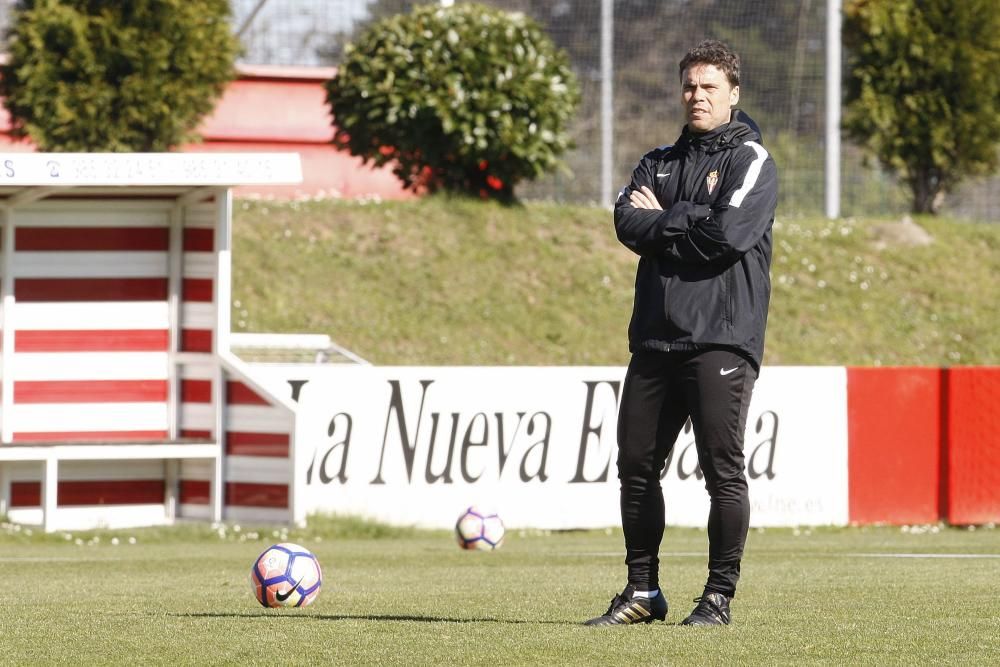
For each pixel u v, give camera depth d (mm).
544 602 24969
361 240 70688
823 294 74250
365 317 65875
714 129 20797
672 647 18453
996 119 82125
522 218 74812
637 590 21203
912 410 54688
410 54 71375
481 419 49750
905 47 81812
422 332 66000
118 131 67938
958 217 88250
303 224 70938
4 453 45531
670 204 20812
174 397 50156
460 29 72000
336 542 45219
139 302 50062
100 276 49719
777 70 90750
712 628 20297
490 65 71938
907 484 54625
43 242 49281
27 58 67000
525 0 98875
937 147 82500
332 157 86438
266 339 57594
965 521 55250
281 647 18844
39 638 20094
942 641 19094
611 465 51344
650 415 20766
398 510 48844
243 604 24953
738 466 20688
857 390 54000
